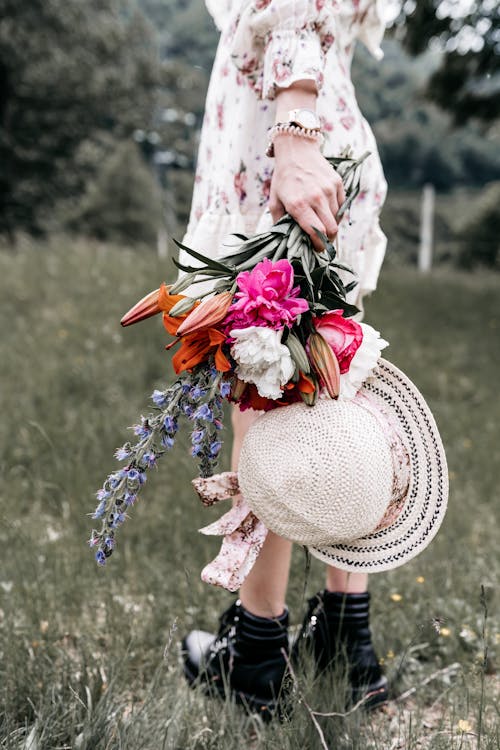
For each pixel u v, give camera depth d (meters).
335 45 1.92
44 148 28.16
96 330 5.91
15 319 6.22
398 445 1.64
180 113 54.38
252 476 1.58
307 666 1.97
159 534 2.97
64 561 2.69
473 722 1.95
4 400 4.53
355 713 1.90
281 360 1.39
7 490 3.39
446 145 83.44
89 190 35.75
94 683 1.95
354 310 1.54
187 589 2.54
